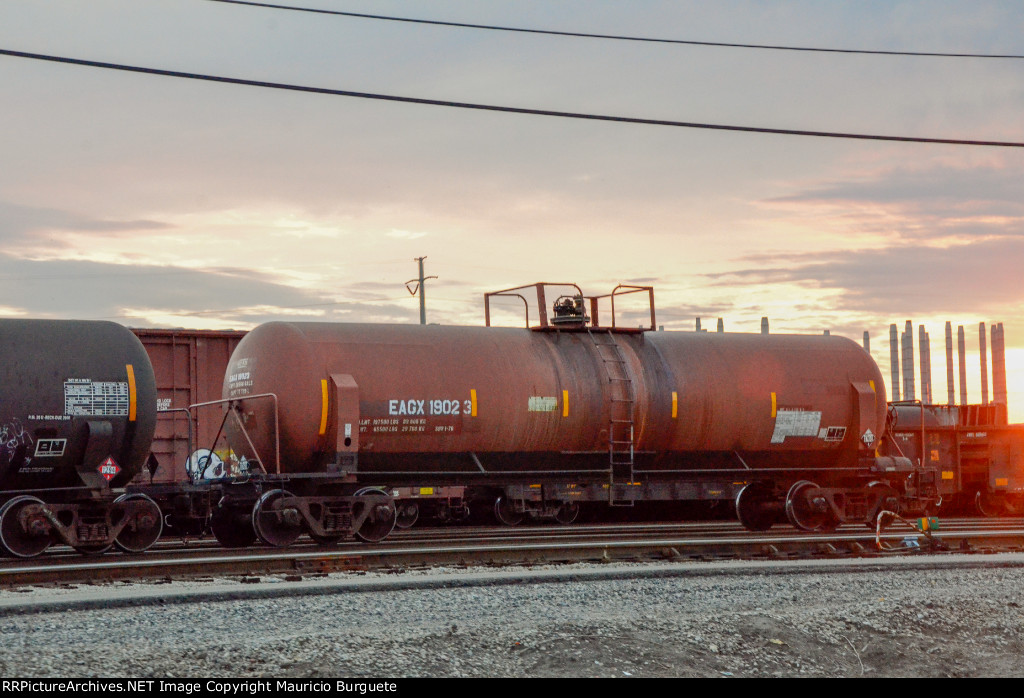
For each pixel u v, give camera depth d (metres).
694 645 10.95
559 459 21.58
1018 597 14.09
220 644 9.68
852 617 12.44
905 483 24.00
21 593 12.49
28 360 16.95
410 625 10.88
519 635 10.59
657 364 22.36
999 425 35.16
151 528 17.81
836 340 24.47
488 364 20.86
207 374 25.88
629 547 16.80
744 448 22.78
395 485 20.36
